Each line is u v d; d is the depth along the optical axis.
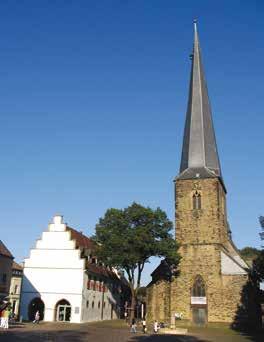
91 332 41.97
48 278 61.31
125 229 60.34
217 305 57.41
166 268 60.97
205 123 68.12
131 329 46.84
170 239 59.62
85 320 60.62
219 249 59.44
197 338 40.59
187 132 68.31
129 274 60.53
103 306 69.44
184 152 67.31
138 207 61.25
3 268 54.41
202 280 58.94
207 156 65.81
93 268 65.44
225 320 56.53
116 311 77.25
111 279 74.69
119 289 80.25
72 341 31.70
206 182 62.69
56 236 62.75
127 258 57.88
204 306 57.88
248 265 61.34
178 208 62.88
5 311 40.88
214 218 60.94
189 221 61.81
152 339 37.97
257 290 58.28
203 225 61.06
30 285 61.56
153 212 60.44
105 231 60.34
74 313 59.22
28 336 33.44
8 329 39.50
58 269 61.34
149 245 57.75
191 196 62.81
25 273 62.16
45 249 62.59
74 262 61.16
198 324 57.44
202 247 60.19
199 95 69.81
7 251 56.53
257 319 55.88
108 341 33.69
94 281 65.56
